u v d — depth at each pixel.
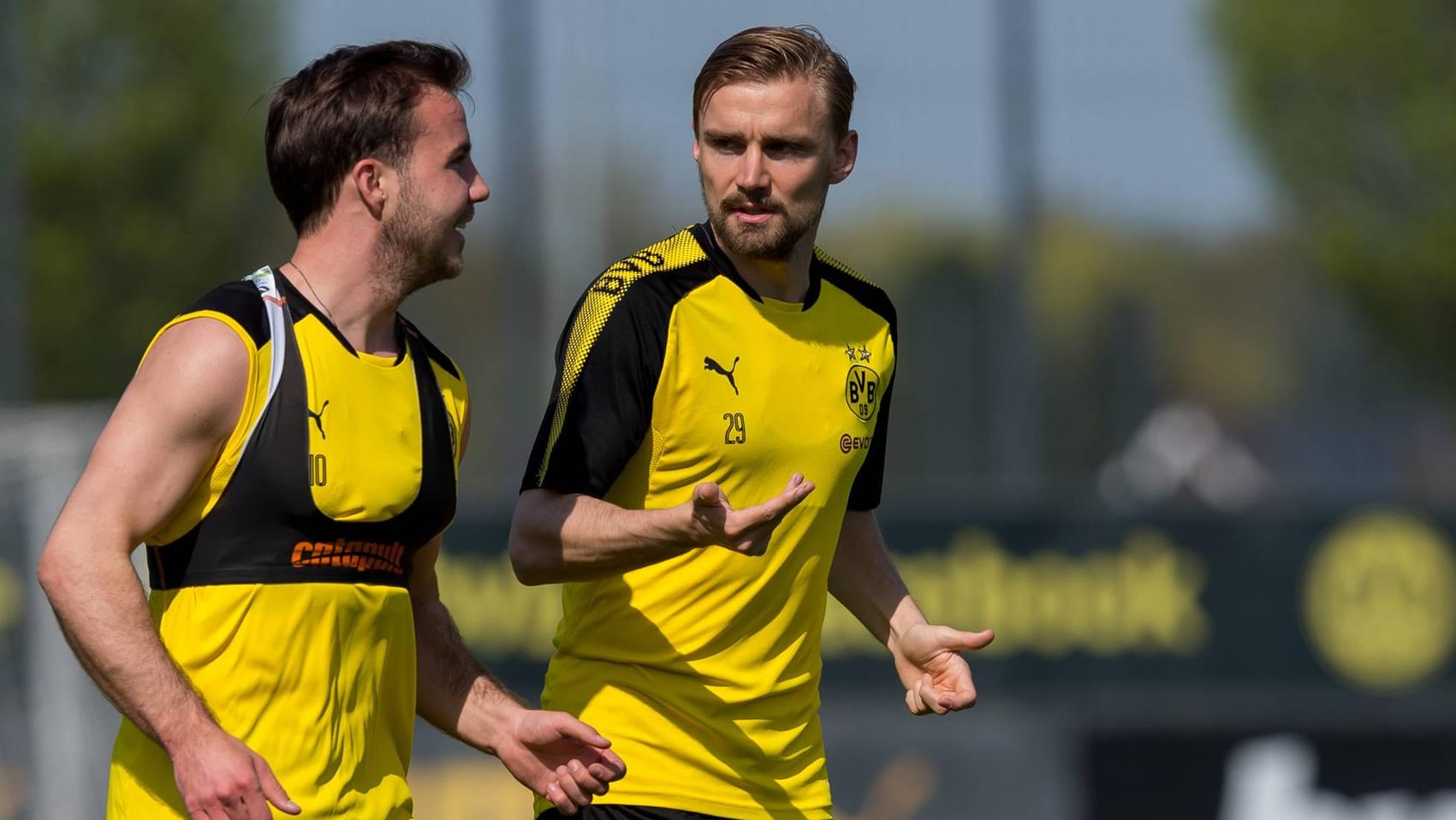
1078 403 40.50
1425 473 42.16
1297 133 44.19
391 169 10.89
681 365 12.05
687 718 12.45
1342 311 42.88
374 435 10.84
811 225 12.11
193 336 10.33
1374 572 29.98
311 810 10.68
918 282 37.78
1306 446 42.31
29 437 26.19
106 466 10.12
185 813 10.59
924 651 13.20
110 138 44.88
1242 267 42.16
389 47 11.13
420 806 27.20
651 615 12.41
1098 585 29.84
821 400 12.43
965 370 37.00
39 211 44.09
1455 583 30.00
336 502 10.64
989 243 38.12
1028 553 29.84
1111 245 40.84
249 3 46.66
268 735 10.61
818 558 12.65
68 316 43.75
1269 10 44.06
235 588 10.48
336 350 10.75
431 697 12.20
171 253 44.72
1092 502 30.00
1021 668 29.73
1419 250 42.78
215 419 10.28
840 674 29.23
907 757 29.03
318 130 10.82
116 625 9.90
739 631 12.44
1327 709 29.64
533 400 36.59
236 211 45.53
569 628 12.81
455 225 11.16
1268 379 42.38
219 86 46.00
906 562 29.83
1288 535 29.95
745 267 12.38
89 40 45.44
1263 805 29.25
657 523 11.19
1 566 25.88
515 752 11.96
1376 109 44.41
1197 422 40.59
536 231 36.75
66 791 25.80
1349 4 44.28
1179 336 41.03
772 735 12.67
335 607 10.72
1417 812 29.38
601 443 11.96
